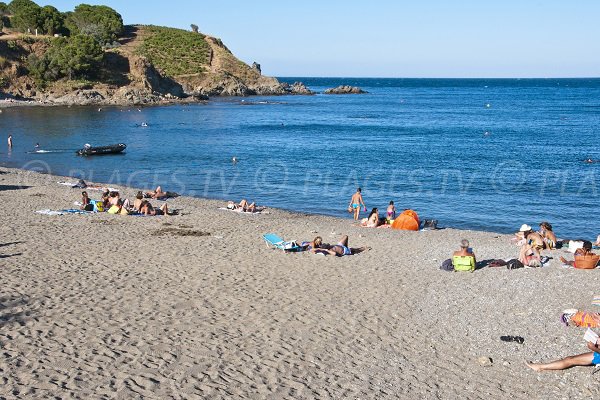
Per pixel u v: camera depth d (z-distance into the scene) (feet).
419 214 99.96
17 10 479.00
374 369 35.45
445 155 173.88
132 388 30.96
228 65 552.41
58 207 86.53
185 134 224.94
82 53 388.16
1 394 29.35
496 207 105.70
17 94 368.89
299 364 35.45
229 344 37.65
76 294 45.85
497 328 42.04
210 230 74.69
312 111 368.07
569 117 322.96
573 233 89.15
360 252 64.64
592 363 35.55
